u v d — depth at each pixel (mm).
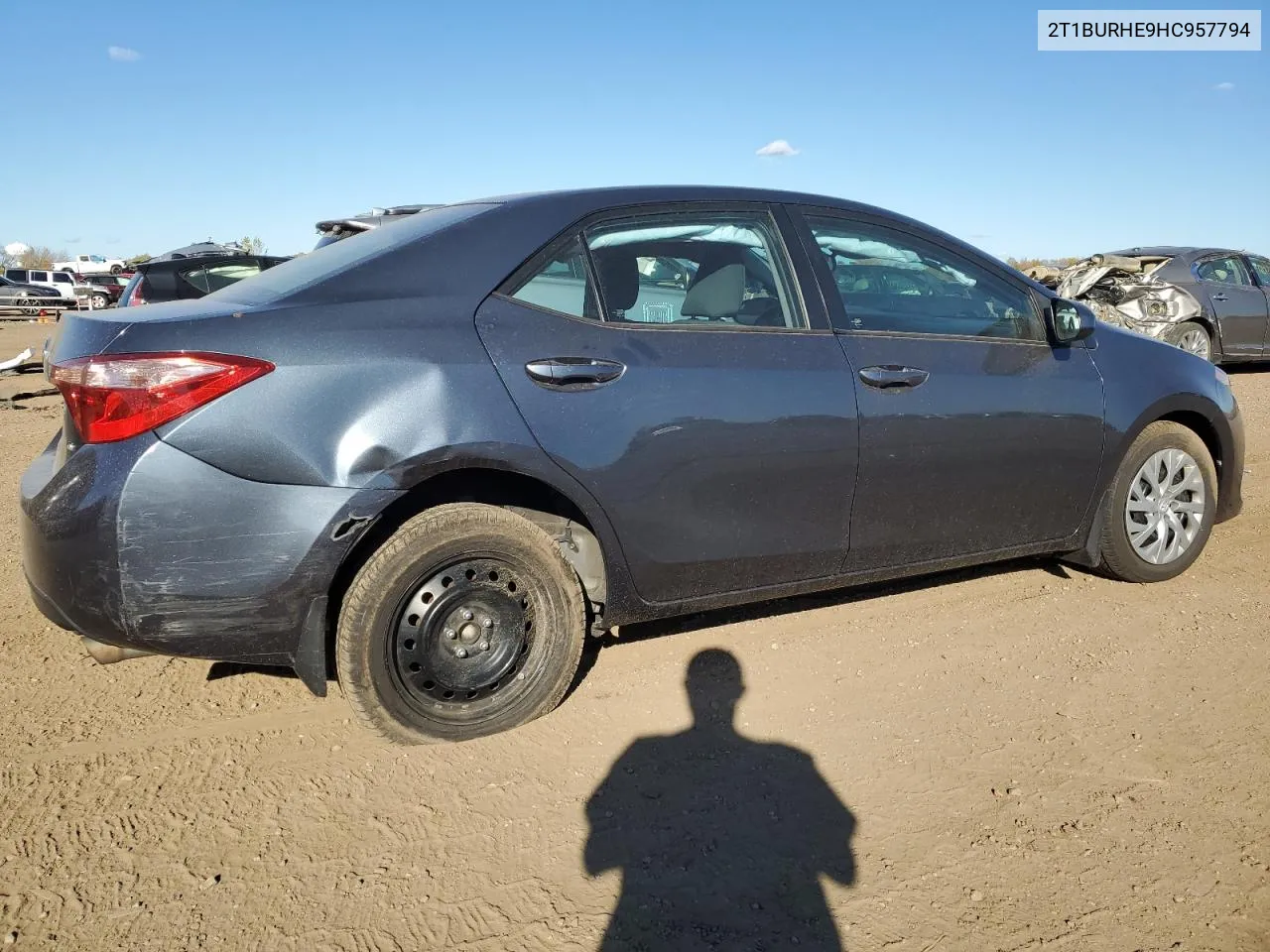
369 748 2834
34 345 17828
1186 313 11031
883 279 3521
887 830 2475
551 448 2746
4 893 2191
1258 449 7184
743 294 3221
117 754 2787
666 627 3686
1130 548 4035
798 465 3135
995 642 3598
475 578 2797
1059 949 2057
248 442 2445
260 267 11031
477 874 2297
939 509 3482
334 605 2775
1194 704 3135
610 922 2139
